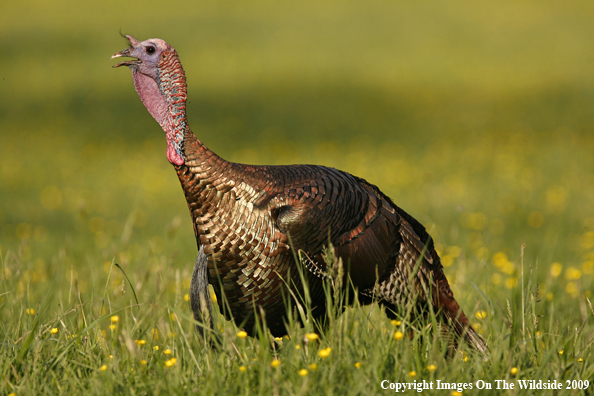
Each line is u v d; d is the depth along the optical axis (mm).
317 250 13375
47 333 13586
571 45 102312
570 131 62656
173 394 10922
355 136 63844
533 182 41594
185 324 15289
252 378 11359
